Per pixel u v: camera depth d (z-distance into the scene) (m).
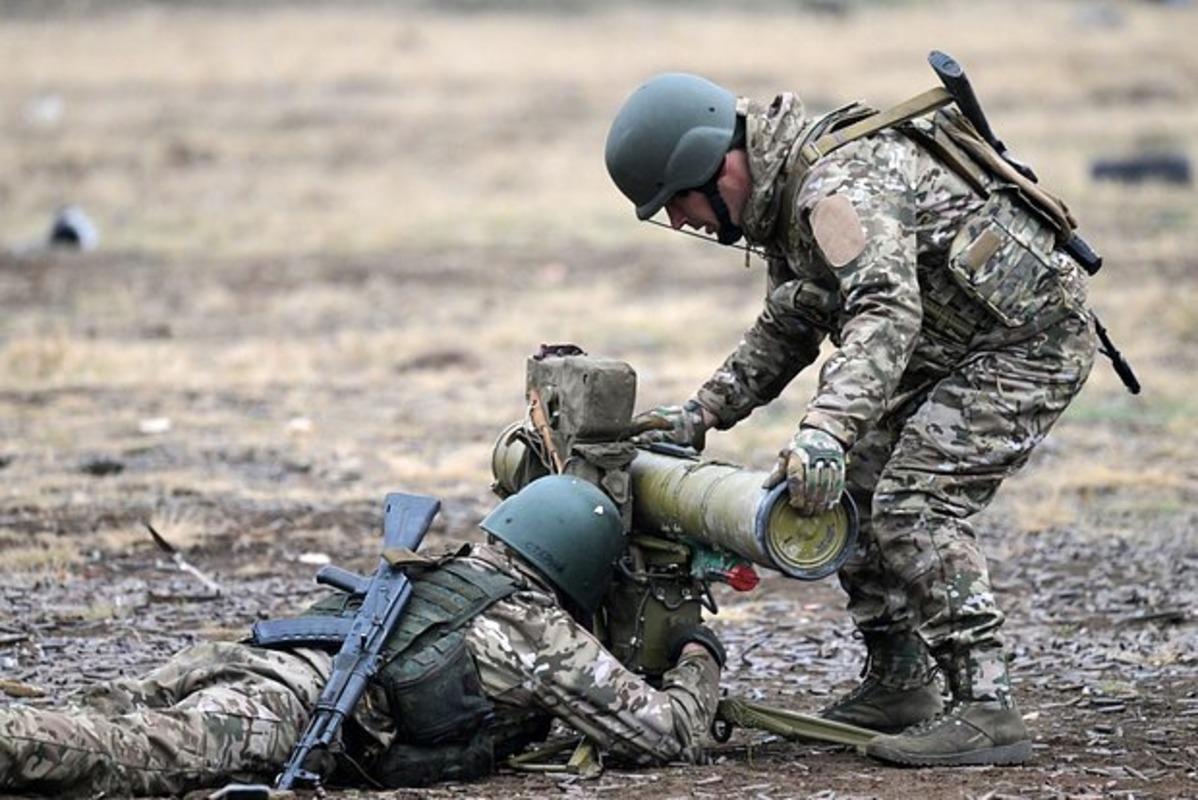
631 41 165.62
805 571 18.39
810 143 19.27
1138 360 52.56
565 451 20.12
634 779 18.80
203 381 51.09
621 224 89.38
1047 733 21.34
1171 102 127.81
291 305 66.31
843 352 18.42
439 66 153.75
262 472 40.12
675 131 19.47
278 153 114.75
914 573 19.66
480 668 18.56
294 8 184.75
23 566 31.42
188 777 17.52
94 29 170.50
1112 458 40.28
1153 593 29.80
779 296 20.14
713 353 55.16
